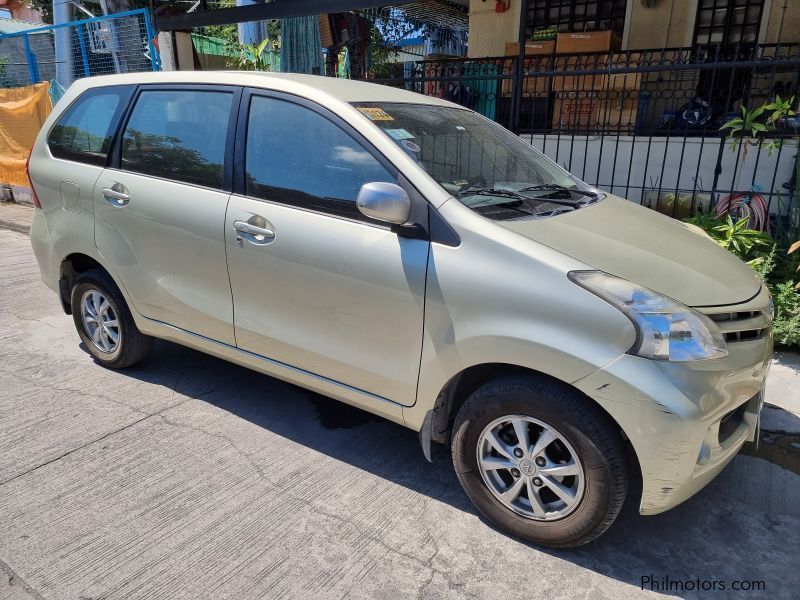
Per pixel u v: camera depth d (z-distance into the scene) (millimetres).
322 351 2852
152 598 2205
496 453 2566
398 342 2609
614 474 2252
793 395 3725
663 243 2734
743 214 5219
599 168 6121
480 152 3117
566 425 2273
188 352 4363
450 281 2420
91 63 9000
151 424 3391
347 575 2350
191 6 9688
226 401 3678
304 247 2775
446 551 2496
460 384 2664
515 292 2301
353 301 2684
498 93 7168
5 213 8977
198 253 3178
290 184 2881
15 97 9281
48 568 2328
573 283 2232
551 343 2225
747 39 8297
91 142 3699
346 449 3221
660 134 6480
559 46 7961
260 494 2816
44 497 2740
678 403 2102
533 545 2537
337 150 2771
